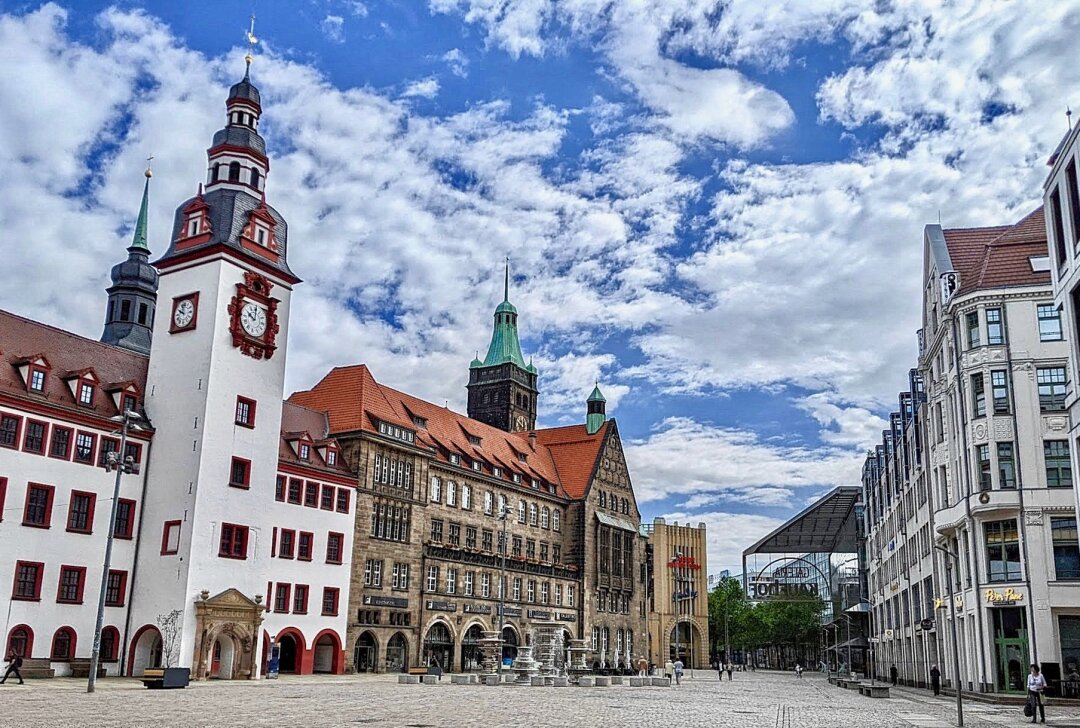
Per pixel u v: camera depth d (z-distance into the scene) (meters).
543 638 80.94
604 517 122.19
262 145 73.19
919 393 78.75
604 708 40.78
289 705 37.16
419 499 88.56
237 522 65.75
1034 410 57.50
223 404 65.81
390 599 82.81
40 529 57.50
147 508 64.81
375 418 85.06
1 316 61.72
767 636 167.38
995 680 56.56
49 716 29.41
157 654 62.31
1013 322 58.97
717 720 36.12
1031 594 55.22
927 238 70.00
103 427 62.50
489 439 112.25
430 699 43.31
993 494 57.28
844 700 56.56
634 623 128.25
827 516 148.12
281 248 72.81
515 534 107.88
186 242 69.12
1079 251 38.38
